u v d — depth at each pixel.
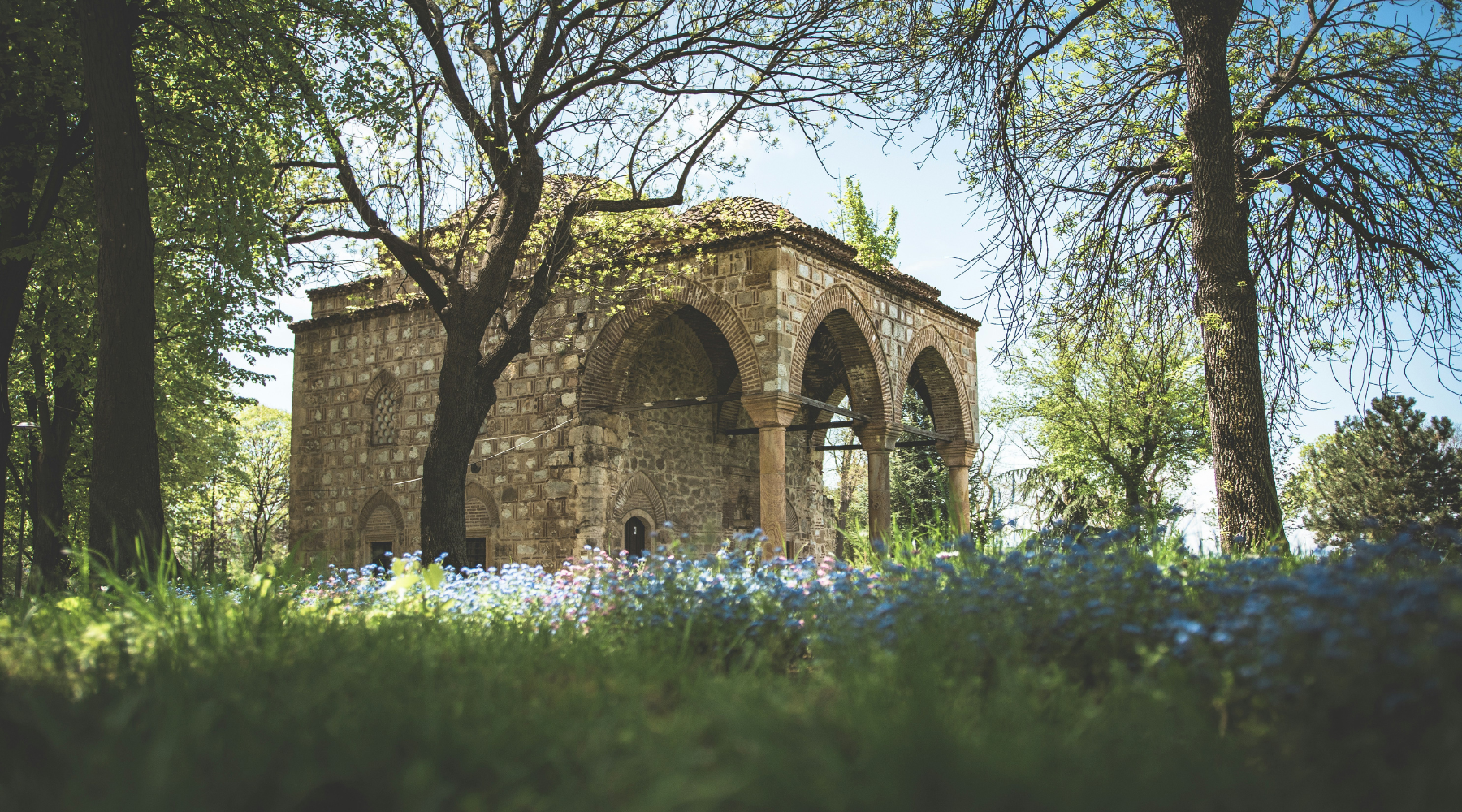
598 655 4.15
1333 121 12.18
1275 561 4.54
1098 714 2.78
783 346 17.61
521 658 4.04
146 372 9.61
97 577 6.03
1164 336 14.05
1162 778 2.16
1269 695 2.79
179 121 14.40
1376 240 12.15
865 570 6.52
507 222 13.77
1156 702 2.84
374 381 23.27
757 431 23.48
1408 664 2.51
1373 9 12.25
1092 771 2.18
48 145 15.20
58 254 15.44
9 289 14.49
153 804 1.94
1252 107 12.37
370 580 7.63
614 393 20.12
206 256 16.88
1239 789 2.21
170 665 3.50
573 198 15.22
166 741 2.14
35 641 4.20
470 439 13.59
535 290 14.73
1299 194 12.55
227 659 3.64
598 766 2.34
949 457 23.34
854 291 19.72
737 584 5.49
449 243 16.58
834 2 12.98
